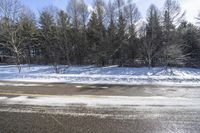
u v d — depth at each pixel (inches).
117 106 268.7
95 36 1565.0
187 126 206.8
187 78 477.1
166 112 245.8
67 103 282.8
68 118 229.6
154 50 1378.0
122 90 362.3
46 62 1593.3
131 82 444.8
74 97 312.5
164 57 1347.2
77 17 1640.0
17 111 253.8
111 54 1489.9
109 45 1486.2
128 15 1531.7
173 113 242.4
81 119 226.2
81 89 371.9
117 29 1525.6
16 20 997.2
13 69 1318.9
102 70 1256.8
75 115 238.1
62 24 1323.8
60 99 302.0
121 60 1504.7
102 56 1476.4
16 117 234.2
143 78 481.7
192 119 224.1
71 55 1386.6
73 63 1502.2
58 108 262.8
